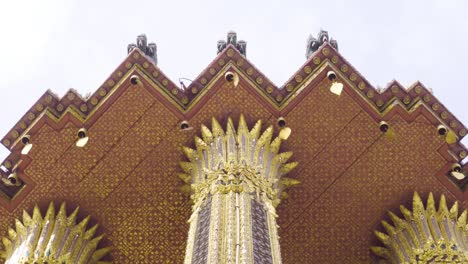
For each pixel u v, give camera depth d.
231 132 17.03
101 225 18.02
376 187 17.94
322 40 19.55
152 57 19.59
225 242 13.55
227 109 17.48
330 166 17.80
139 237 18.08
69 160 17.62
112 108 17.42
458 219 17.47
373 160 17.75
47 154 17.53
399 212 17.98
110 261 18.11
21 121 17.45
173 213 17.94
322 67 17.47
